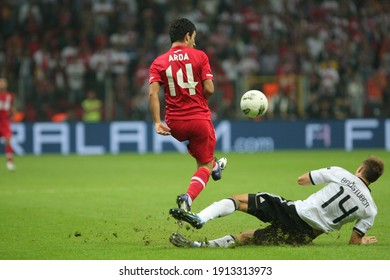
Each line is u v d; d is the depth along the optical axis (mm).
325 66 98062
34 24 100312
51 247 29484
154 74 31250
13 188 51844
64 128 88500
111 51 96000
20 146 87812
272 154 85625
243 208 28094
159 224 35531
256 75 95000
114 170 66250
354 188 27375
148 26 100250
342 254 27031
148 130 90375
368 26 107812
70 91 89438
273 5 108375
